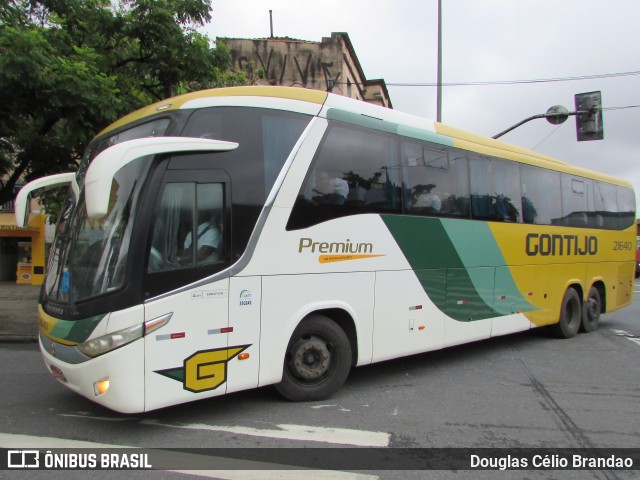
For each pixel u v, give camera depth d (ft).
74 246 15.35
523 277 27.81
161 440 14.49
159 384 14.05
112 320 13.51
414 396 19.47
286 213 16.87
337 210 18.37
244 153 16.19
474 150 25.02
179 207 14.75
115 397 13.50
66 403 17.61
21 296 50.57
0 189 31.48
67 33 29.27
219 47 35.01
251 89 17.10
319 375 18.29
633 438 15.69
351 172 18.93
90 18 31.37
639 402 19.39
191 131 15.53
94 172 12.49
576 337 33.32
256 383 16.11
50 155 30.42
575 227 32.89
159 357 14.03
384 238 19.98
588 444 15.14
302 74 82.28
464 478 12.71
